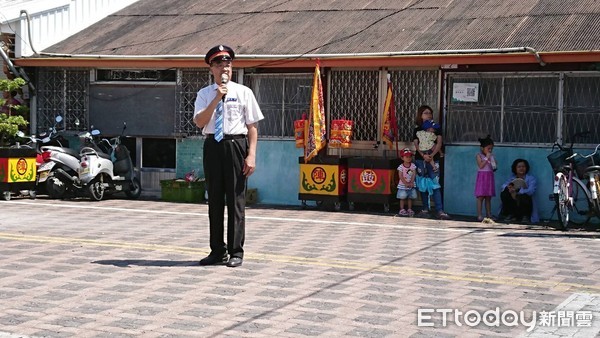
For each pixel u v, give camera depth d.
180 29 16.75
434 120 14.14
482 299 7.35
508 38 13.28
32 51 16.78
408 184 13.66
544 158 13.35
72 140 16.94
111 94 16.69
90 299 7.19
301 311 6.84
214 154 8.70
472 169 13.88
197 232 11.30
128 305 6.99
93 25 17.94
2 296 7.27
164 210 14.09
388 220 13.12
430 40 13.86
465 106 13.91
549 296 7.50
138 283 7.83
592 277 8.41
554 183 12.20
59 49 16.81
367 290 7.64
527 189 13.14
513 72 13.48
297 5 16.78
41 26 16.97
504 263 9.14
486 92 13.77
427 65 13.68
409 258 9.38
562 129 13.23
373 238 10.98
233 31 16.09
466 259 9.37
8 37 16.80
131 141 16.70
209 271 8.45
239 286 7.74
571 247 10.39
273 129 15.42
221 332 6.21
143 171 16.58
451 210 14.03
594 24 13.17
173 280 7.98
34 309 6.84
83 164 15.17
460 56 13.09
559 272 8.65
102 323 6.43
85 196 15.81
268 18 16.44
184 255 9.38
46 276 8.09
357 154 14.78
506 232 11.78
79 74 16.92
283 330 6.28
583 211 12.46
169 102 16.20
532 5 14.42
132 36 16.84
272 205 15.16
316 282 7.96
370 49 14.02
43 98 17.20
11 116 16.08
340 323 6.49
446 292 7.61
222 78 8.55
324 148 14.84
